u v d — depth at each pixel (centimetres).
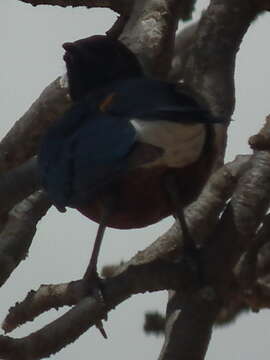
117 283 786
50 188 847
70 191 830
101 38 948
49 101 971
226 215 827
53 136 852
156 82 827
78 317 768
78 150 813
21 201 920
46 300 837
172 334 809
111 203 814
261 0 957
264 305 870
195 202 893
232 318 930
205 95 924
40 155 857
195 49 952
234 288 850
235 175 888
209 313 809
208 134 805
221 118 770
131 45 1003
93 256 804
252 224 816
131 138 782
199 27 962
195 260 816
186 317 809
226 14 957
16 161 977
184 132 777
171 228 901
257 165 828
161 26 1005
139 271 791
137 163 774
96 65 934
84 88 939
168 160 789
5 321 853
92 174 800
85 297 786
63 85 972
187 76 943
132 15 1023
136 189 807
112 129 800
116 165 784
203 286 809
